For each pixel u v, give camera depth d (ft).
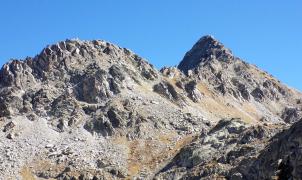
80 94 599.57
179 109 586.45
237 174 348.18
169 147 495.82
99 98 587.68
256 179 335.06
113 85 602.85
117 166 470.80
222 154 403.13
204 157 416.05
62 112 564.71
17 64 645.92
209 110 651.25
